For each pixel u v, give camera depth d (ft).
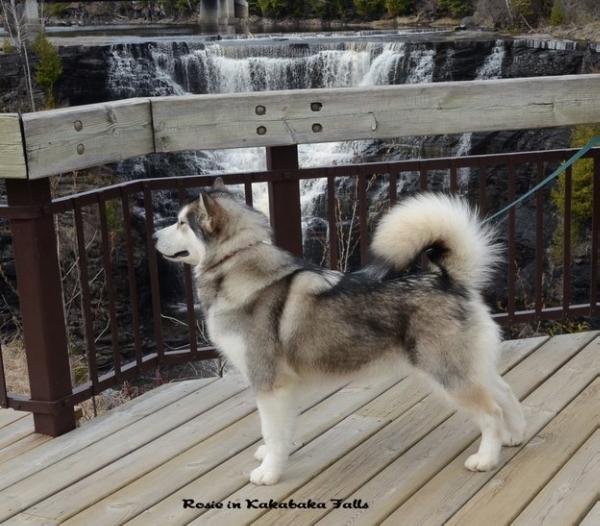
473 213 9.53
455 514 7.90
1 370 10.30
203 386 11.71
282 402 8.50
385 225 8.30
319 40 55.31
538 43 46.65
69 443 10.09
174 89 51.44
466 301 8.20
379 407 10.61
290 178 11.53
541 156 12.40
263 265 8.31
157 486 8.86
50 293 9.95
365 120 11.25
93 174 42.70
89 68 49.60
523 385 11.10
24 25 50.80
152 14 89.76
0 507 8.56
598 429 9.67
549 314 13.33
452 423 10.05
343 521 7.91
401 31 62.54
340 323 8.23
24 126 8.84
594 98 11.71
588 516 7.75
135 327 11.48
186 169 46.75
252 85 50.62
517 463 8.87
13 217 9.53
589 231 36.99
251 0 83.87
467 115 11.47
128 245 11.21
